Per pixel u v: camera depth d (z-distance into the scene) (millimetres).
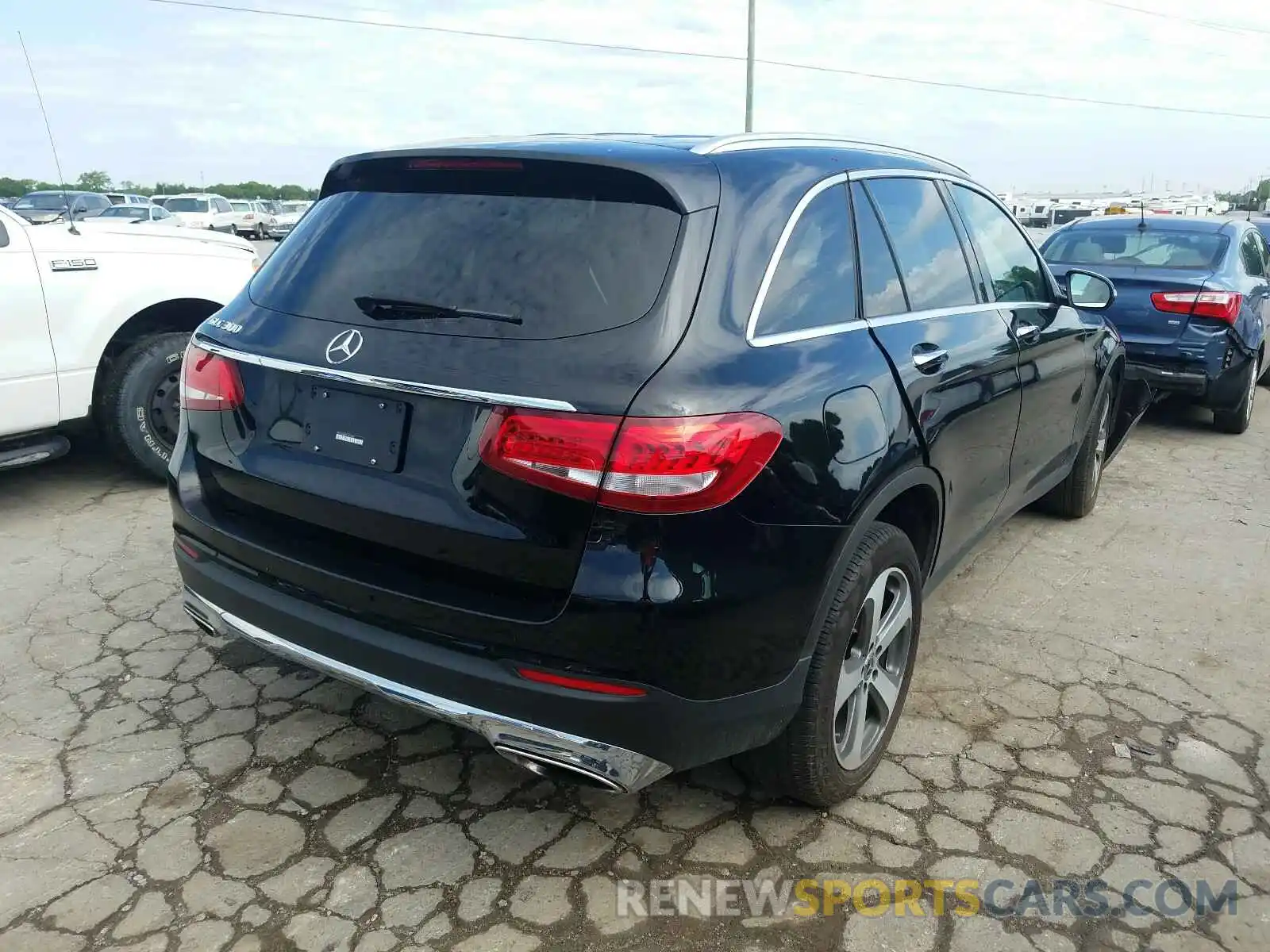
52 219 5277
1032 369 3635
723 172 2383
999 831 2605
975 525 3436
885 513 2756
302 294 2549
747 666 2145
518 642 2080
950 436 2887
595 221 2271
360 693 3248
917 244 3094
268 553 2449
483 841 2541
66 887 2344
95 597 3934
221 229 33906
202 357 2680
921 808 2693
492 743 2189
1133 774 2873
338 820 2615
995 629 3811
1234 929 2283
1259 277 7617
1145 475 6070
